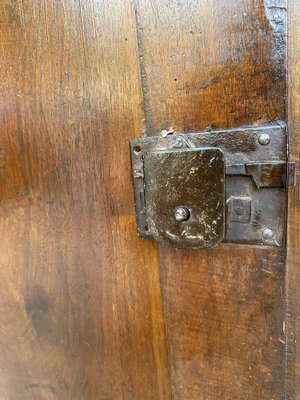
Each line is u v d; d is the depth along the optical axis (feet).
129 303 1.34
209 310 1.19
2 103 1.40
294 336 1.07
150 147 1.14
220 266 1.14
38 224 1.46
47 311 1.54
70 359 1.55
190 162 0.99
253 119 1.00
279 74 0.96
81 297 1.44
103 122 1.23
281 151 0.97
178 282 1.23
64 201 1.38
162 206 1.05
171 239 1.05
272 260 1.06
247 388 1.17
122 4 1.12
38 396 1.71
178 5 1.05
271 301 1.08
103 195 1.29
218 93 1.03
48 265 1.48
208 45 1.03
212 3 1.01
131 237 1.27
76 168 1.32
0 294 1.65
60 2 1.21
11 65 1.35
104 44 1.17
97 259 1.36
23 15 1.28
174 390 1.32
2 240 1.57
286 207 0.99
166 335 1.29
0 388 1.83
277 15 0.95
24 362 1.69
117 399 1.47
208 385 1.24
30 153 1.40
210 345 1.21
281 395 1.12
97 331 1.44
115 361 1.43
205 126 1.06
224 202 0.98
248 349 1.14
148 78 1.12
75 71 1.24
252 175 0.99
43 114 1.33
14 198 1.49
